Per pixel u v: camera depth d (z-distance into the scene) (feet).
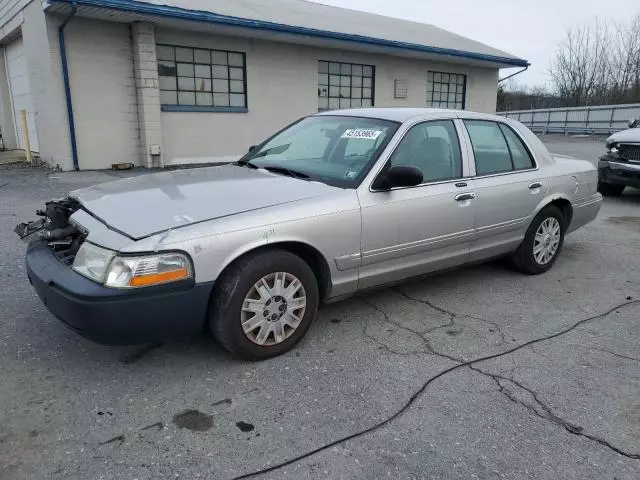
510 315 13.70
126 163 39.24
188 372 10.44
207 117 42.88
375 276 12.61
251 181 12.31
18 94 46.29
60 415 8.96
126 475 7.61
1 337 11.60
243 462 7.93
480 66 64.03
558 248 17.49
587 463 8.09
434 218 13.25
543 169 16.57
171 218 9.93
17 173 35.99
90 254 9.43
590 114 96.58
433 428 8.85
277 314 10.87
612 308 14.33
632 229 24.00
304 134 14.96
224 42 42.50
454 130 14.43
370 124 13.79
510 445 8.47
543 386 10.23
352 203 11.71
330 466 7.89
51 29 34.63
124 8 33.63
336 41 45.93
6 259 16.92
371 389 9.99
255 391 9.84
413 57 56.08
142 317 9.23
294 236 10.77
